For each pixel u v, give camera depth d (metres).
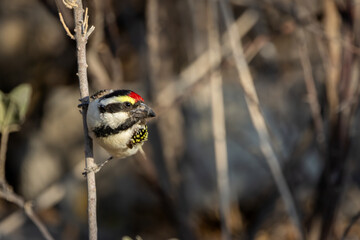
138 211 14.19
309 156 11.62
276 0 9.87
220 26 11.38
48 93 15.31
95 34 8.51
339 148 8.68
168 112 10.42
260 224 11.13
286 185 9.04
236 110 13.91
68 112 15.12
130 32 10.74
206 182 13.12
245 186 13.10
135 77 13.23
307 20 9.52
